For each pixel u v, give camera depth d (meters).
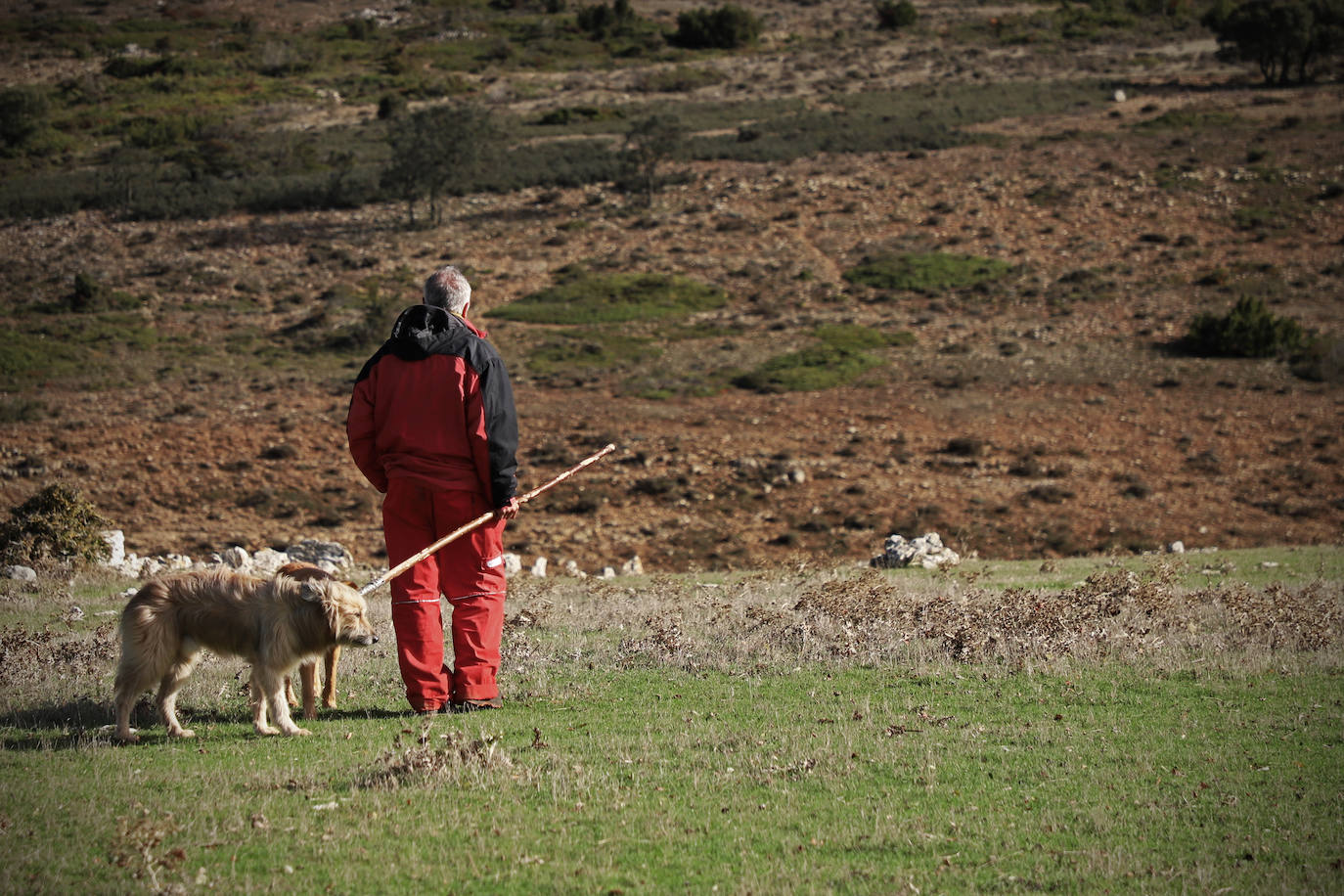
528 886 4.75
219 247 59.81
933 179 66.31
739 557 32.84
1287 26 79.94
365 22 108.62
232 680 9.08
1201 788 6.24
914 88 88.31
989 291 53.38
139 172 68.19
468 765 6.31
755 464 38.69
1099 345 48.12
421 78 93.94
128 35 104.38
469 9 116.81
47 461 37.53
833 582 14.54
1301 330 47.12
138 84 90.19
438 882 4.77
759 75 94.12
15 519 19.50
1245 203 59.84
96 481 36.41
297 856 5.03
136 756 6.65
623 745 6.99
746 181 67.56
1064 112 78.56
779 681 9.20
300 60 98.88
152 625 7.07
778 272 56.56
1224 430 40.75
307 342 49.28
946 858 5.15
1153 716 7.95
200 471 37.62
